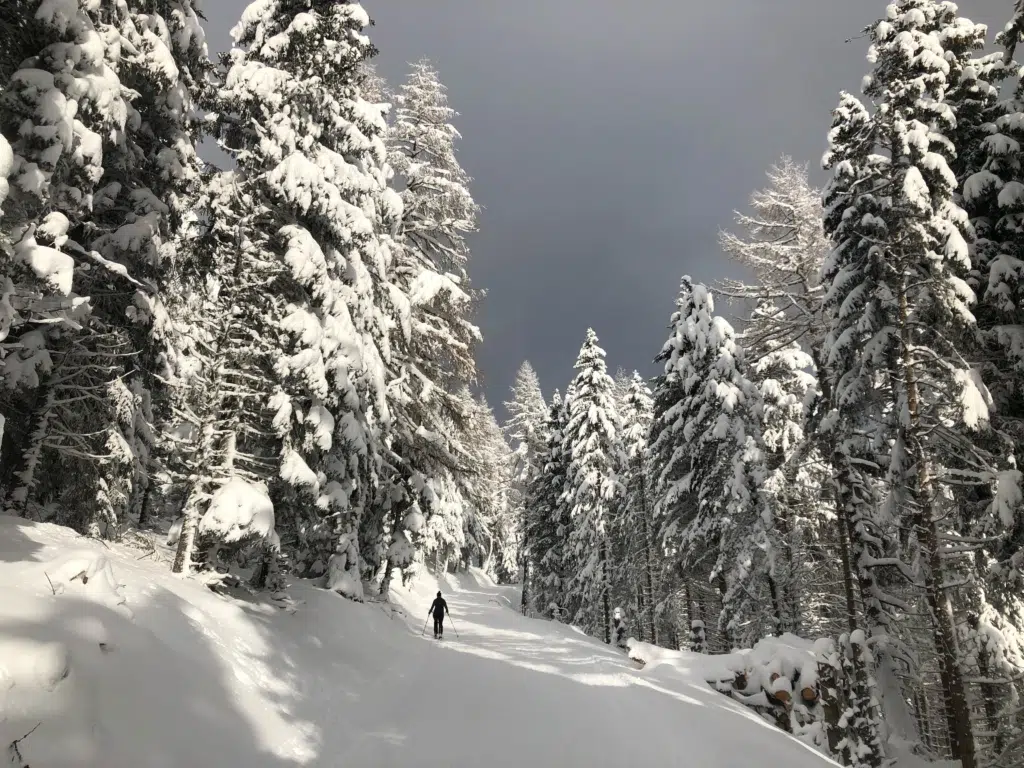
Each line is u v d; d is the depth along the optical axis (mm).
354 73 14969
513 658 14508
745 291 18781
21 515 10289
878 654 13930
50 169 8328
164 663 7070
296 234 12523
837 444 15008
